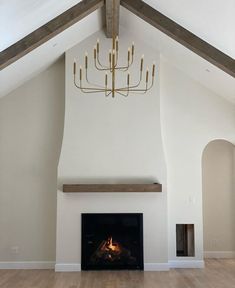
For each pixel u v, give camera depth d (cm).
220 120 862
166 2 638
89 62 838
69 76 835
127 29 841
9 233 840
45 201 845
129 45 847
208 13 596
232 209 950
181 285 684
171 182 848
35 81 865
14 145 855
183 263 834
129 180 820
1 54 654
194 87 870
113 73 584
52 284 694
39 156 853
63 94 862
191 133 860
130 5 687
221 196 954
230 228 947
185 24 663
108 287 671
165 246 812
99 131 829
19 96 862
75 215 813
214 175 959
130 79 838
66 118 830
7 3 536
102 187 802
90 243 812
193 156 855
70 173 819
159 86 841
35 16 618
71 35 779
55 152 854
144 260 809
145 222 816
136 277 747
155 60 845
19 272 797
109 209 815
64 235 809
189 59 782
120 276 755
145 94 838
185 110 864
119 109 834
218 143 965
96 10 732
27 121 859
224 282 705
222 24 600
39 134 857
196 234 841
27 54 714
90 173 820
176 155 854
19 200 846
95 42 842
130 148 827
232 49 647
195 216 843
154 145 829
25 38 661
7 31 612
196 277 745
